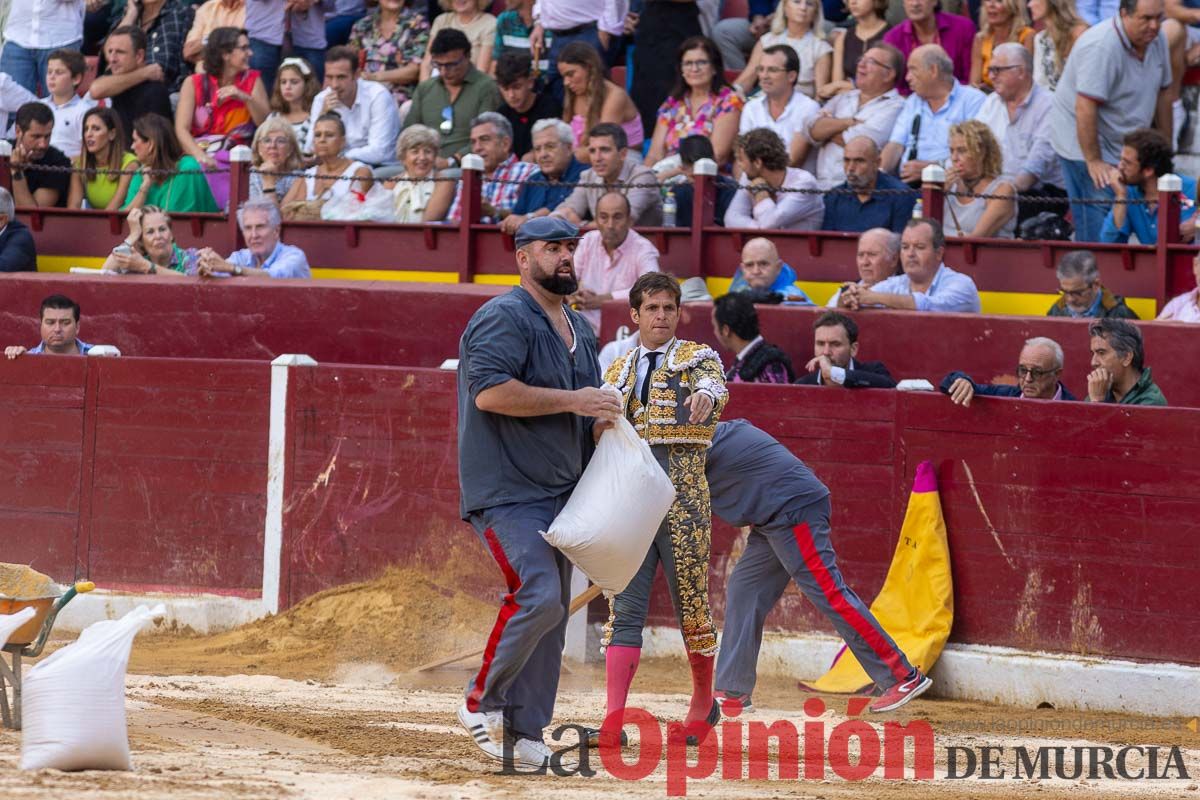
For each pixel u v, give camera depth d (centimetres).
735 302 3125
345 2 4828
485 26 4438
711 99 3944
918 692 2377
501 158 3931
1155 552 2753
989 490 2881
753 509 2377
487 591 3134
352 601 3139
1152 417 2761
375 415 3219
